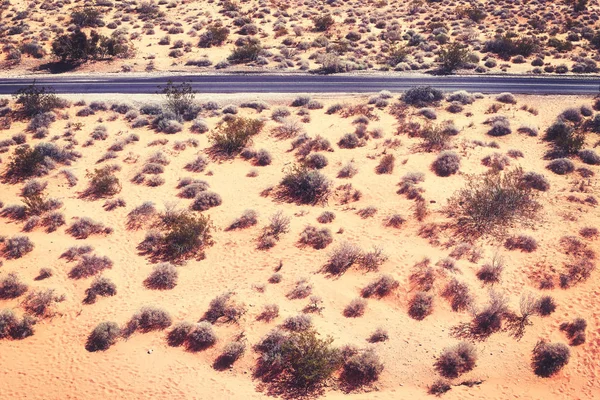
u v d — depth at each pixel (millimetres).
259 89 51156
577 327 20984
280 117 43438
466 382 18750
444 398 18078
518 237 27016
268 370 19188
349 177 34562
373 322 21703
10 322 21406
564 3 89875
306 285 23781
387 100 46906
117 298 23484
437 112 45156
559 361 19438
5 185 33906
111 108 45906
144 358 19797
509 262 25281
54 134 40938
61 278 24641
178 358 19844
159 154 36969
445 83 53375
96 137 40344
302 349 19062
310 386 18500
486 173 34719
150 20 77688
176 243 27109
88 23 74688
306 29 75938
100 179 33000
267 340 20156
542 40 72750
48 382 18672
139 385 18406
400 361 19609
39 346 20594
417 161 36688
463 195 31406
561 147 38469
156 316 21578
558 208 30406
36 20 76062
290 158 37531
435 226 28531
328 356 19031
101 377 18828
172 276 24766
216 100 47750
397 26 77750
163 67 59500
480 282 23828
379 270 24859
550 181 34000
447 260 24750
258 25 77000
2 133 41094
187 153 38250
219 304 22125
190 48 66188
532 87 52000
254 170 35750
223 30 69438
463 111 45406
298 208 31219
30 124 41906
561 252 25812
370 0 92938
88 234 28500
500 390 18453
